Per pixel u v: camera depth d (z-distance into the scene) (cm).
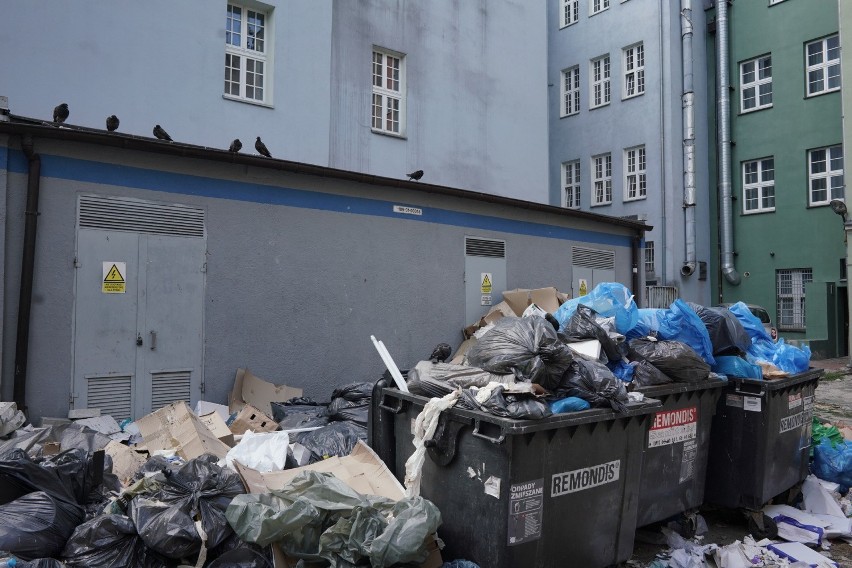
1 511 319
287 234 730
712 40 2105
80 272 590
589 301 495
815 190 1886
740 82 2052
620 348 457
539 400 346
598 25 2198
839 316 1816
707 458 483
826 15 1848
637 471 390
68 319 583
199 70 1016
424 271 870
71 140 579
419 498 340
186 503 333
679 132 2023
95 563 311
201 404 635
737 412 492
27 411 556
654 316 502
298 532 326
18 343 549
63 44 891
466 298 924
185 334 653
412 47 1378
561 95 2333
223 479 354
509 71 1584
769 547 457
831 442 611
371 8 1307
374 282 812
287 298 729
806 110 1888
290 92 1123
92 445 466
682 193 2017
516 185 1579
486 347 394
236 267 689
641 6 2069
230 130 1048
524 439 329
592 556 367
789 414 514
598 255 1160
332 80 1236
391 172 1327
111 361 606
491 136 1530
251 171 701
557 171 2339
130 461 449
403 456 416
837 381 1341
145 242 629
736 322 527
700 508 534
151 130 965
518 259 1008
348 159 1255
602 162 2208
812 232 1869
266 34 1117
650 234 2039
